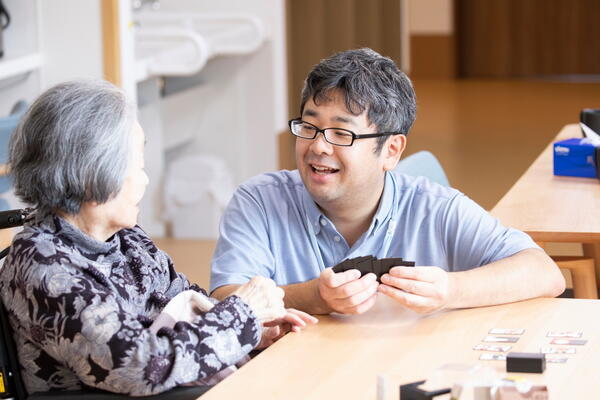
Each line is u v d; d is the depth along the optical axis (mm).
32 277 2057
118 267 2248
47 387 2145
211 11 7379
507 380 1789
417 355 2131
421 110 11734
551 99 12211
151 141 6652
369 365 2082
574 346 2145
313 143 2551
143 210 6730
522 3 13852
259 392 1946
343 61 2535
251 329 2182
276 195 2789
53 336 2041
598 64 13758
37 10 5289
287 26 9102
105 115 2115
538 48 13906
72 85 2139
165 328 2107
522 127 10461
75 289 2039
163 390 2055
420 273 2350
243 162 7535
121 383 2029
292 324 2361
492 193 7691
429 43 14086
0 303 2123
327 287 2348
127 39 5422
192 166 6891
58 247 2111
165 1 7387
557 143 3916
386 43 11008
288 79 9195
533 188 3721
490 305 2459
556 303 2480
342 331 2307
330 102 2521
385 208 2701
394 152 2656
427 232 2740
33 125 2105
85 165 2090
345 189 2586
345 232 2752
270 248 2752
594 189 3670
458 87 13406
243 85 7449
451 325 2318
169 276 2506
